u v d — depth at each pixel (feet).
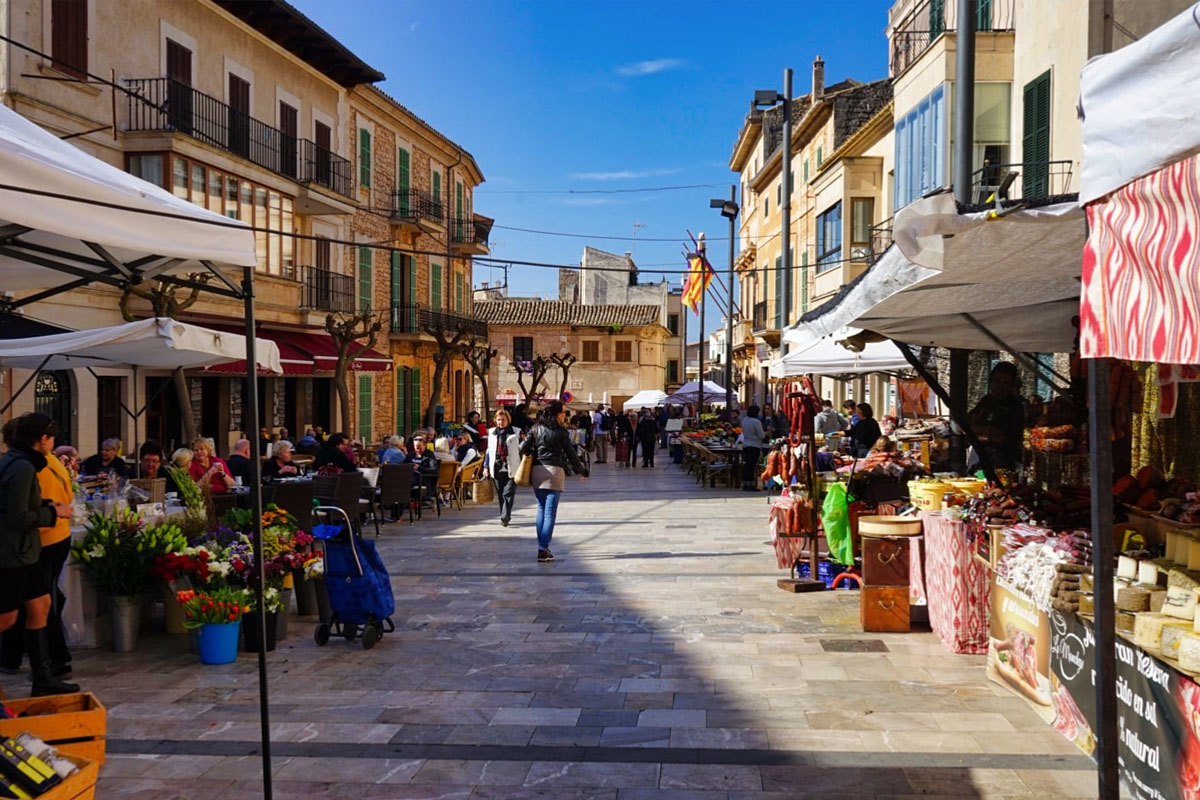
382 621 27.68
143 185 15.33
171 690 22.07
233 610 24.23
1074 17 47.14
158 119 68.74
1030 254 16.70
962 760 16.94
